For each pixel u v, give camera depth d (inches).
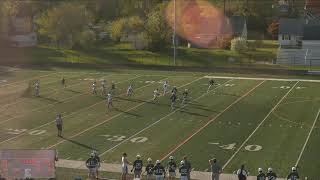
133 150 1378.0
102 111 1825.8
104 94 2114.9
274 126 1590.8
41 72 2738.7
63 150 1385.3
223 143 1425.9
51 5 4466.0
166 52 3572.8
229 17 4394.7
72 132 1558.8
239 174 1092.5
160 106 1888.5
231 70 2746.1
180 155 1330.0
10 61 3166.8
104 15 4650.6
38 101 2003.0
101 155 1341.0
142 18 4269.2
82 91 2190.0
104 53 3535.9
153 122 1662.2
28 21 4308.6
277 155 1316.4
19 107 1903.3
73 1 4579.2
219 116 1727.4
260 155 1318.9
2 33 4067.4
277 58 3154.5
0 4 4207.7
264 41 4215.1
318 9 3700.8
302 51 3142.2
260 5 4820.4
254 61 3196.4
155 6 4308.6
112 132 1552.7
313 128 1558.8
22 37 4010.8
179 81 2406.5
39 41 4175.7
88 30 3961.6
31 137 1509.6
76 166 1266.0
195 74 2635.3
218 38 3850.9
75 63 3046.3
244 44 3538.4
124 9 4638.3
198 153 1343.5
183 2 3973.9
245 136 1488.7
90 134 1535.4
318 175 1173.7
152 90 2185.0
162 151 1365.7
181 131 1552.7
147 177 1144.8
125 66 2945.4
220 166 1166.3
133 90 2187.5
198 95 2073.1
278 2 4862.2
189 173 1123.9
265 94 2081.7
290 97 2014.0
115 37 4057.6
